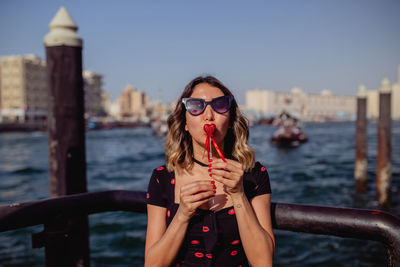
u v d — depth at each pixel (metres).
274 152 28.19
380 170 11.33
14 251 6.69
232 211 1.31
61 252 1.61
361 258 6.11
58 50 2.51
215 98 1.34
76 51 2.58
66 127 2.55
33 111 88.31
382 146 11.28
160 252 1.25
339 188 12.80
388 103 11.39
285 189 12.95
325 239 7.00
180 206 1.21
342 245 6.68
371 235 1.27
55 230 1.59
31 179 17.09
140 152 32.06
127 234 7.72
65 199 1.59
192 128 1.35
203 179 1.35
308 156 25.11
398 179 13.66
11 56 90.12
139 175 18.03
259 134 58.50
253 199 1.36
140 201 1.62
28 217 1.47
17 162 24.73
